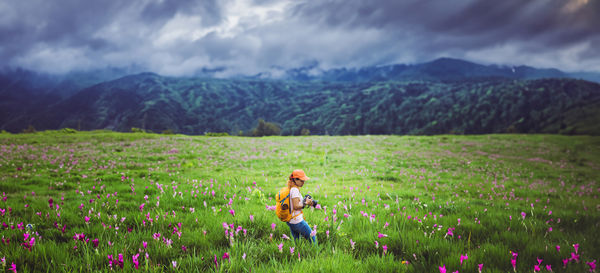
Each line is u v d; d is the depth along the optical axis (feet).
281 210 16.98
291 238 17.54
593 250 17.07
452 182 51.34
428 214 25.18
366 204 29.37
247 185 40.83
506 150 106.63
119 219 21.59
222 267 12.85
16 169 50.01
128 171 50.93
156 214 23.29
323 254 15.31
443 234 19.99
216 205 27.37
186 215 23.39
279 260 15.14
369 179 52.47
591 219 25.79
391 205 30.48
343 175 55.72
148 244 16.37
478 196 40.81
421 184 48.75
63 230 18.49
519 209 30.27
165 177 46.42
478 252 16.16
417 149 107.65
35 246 14.99
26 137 109.70
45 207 24.93
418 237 18.43
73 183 39.45
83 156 68.54
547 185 52.60
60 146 87.81
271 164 69.05
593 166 80.18
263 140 139.03
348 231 19.97
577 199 38.93
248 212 24.35
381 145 118.83
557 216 26.89
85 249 15.10
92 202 27.02
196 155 79.25
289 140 140.77
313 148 106.01
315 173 57.77
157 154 77.87
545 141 129.70
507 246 17.19
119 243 16.25
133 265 13.82
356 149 104.88
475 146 116.67
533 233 19.77
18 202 27.30
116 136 120.88
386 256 15.72
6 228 18.08
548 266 13.24
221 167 62.49
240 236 18.56
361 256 16.06
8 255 13.71
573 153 100.68
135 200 29.55
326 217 22.95
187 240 17.62
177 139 120.37
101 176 44.68
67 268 13.43
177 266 13.70
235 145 108.58
